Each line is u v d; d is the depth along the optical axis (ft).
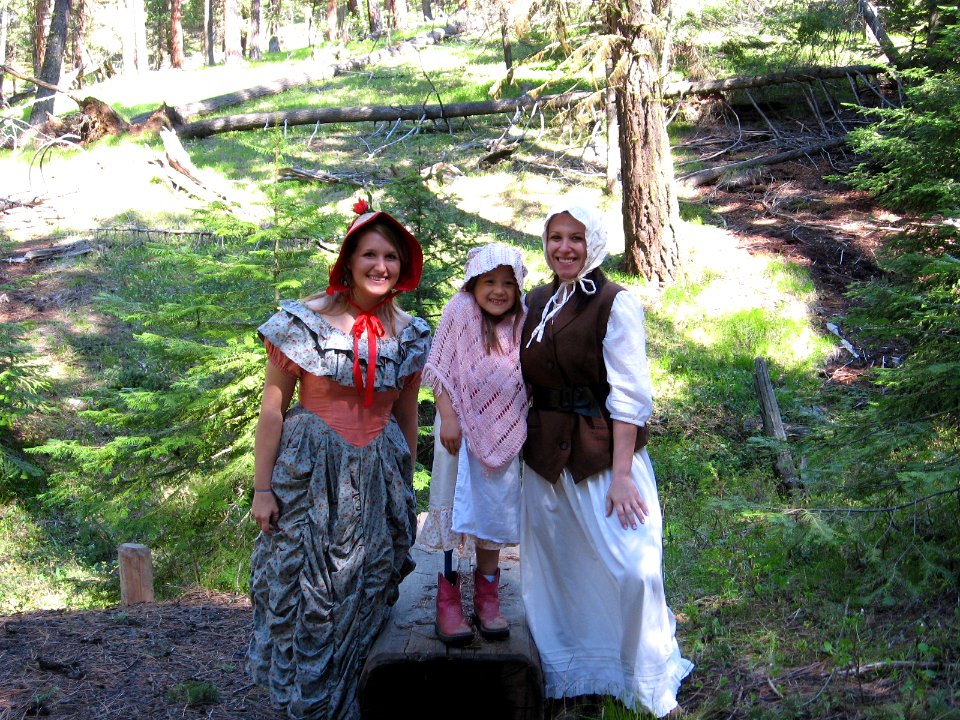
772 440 17.10
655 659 10.91
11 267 40.19
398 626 11.28
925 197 27.63
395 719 10.55
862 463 15.46
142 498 20.66
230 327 20.48
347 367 10.57
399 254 10.91
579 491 11.05
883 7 55.83
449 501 11.00
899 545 14.25
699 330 33.55
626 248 37.73
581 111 40.19
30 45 170.09
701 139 53.88
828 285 36.76
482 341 10.88
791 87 55.88
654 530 11.00
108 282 38.40
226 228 20.70
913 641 12.49
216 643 13.61
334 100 71.97
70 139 61.72
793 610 14.11
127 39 122.72
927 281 17.65
